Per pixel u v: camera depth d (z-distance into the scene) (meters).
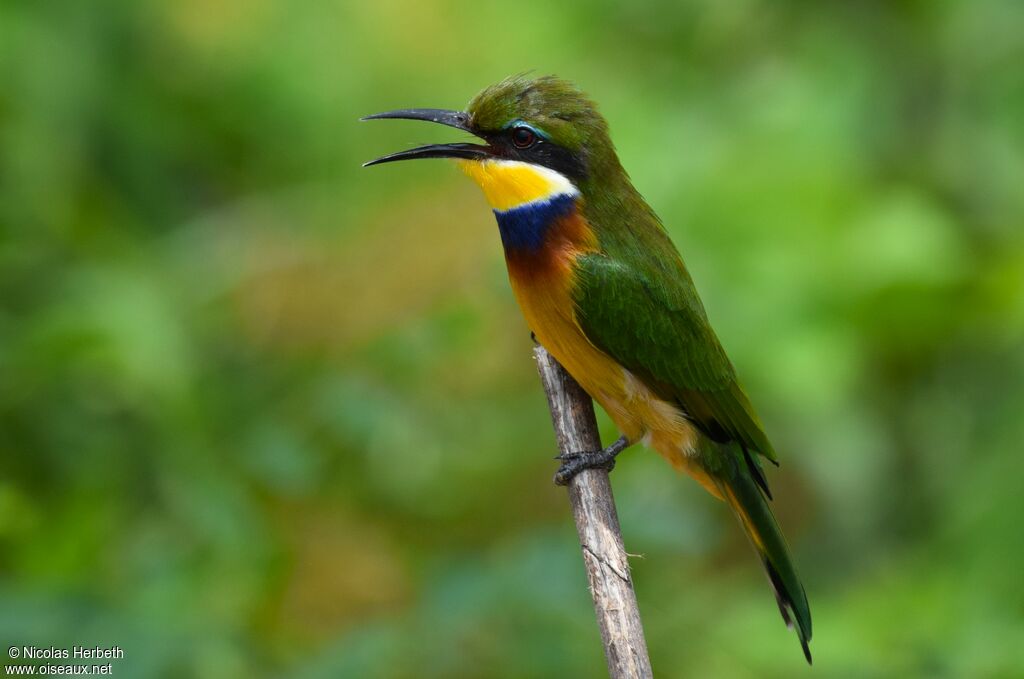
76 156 13.63
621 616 7.25
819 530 12.27
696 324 8.91
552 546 8.62
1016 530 11.23
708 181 12.82
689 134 13.84
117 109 14.42
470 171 8.73
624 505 9.49
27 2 13.80
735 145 13.31
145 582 9.23
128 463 10.55
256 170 15.90
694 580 11.50
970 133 13.61
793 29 14.63
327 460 10.66
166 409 10.75
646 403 8.90
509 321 12.63
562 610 8.56
